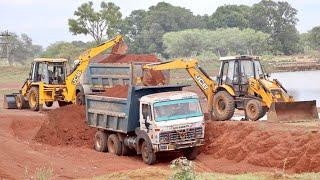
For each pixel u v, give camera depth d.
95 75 45.47
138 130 31.48
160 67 35.53
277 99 35.00
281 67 128.88
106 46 47.34
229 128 31.91
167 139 30.23
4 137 35.22
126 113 32.19
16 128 42.25
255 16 188.50
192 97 31.23
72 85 47.19
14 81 104.38
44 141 37.50
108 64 43.56
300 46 190.75
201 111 31.23
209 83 37.53
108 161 31.31
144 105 31.09
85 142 37.16
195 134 30.81
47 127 38.12
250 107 35.88
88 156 33.00
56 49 128.62
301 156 27.08
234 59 37.44
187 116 30.77
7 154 28.84
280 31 185.00
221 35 162.12
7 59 173.25
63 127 37.91
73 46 127.31
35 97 52.06
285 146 28.11
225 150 31.03
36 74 52.53
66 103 52.91
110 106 33.88
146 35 177.00
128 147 33.22
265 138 29.44
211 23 198.00
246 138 30.27
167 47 165.75
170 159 31.86
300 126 30.66
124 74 41.72
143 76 35.38
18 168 26.17
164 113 30.44
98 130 35.59
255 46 166.38
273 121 33.19
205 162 30.72
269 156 28.39
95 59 49.28
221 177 22.34
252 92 36.22
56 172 26.62
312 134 27.47
